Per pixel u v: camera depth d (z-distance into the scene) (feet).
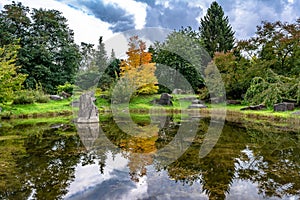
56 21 82.84
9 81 39.06
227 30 93.35
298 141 19.61
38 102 51.67
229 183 10.73
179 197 9.38
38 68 73.77
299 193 9.59
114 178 11.64
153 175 11.99
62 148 17.89
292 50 45.19
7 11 75.97
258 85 39.96
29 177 11.66
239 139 20.56
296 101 37.50
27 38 76.74
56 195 9.64
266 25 48.96
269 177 11.39
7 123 33.04
